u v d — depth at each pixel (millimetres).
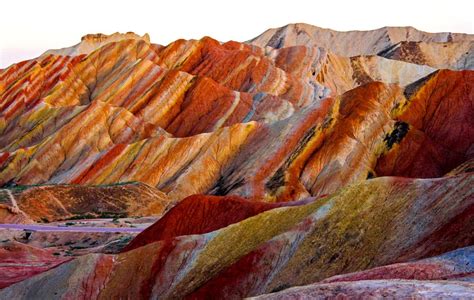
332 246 34781
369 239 34031
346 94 102875
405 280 21812
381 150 93625
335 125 96688
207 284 37250
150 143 109312
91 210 88875
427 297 19156
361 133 95062
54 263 56156
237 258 38781
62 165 115250
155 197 94188
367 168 90000
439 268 24656
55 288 41375
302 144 95625
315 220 37000
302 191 87750
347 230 35188
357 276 25984
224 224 53812
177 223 54750
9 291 43188
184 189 98625
